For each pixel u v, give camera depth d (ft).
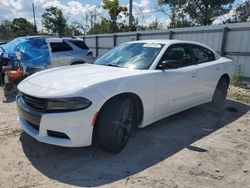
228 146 13.71
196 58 17.65
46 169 10.90
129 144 13.50
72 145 10.91
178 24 99.09
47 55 28.63
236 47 32.68
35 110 11.34
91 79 11.80
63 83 11.62
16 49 27.91
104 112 11.57
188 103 16.70
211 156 12.51
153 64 14.24
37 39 29.30
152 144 13.60
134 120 13.56
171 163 11.70
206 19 94.68
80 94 10.80
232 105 22.02
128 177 10.49
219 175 10.89
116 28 101.55
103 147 12.10
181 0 95.20
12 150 12.39
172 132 15.38
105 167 11.19
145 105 13.32
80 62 31.60
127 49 16.24
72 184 9.93
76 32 128.88
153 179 10.40
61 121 10.73
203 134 15.26
